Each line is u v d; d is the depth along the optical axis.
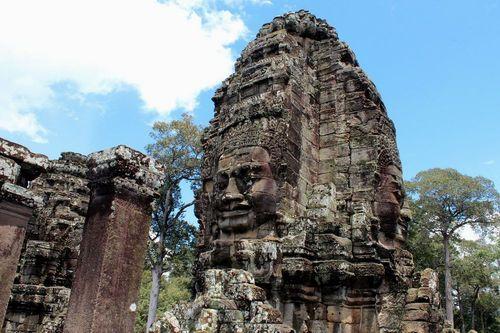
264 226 10.68
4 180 5.54
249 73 12.76
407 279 11.27
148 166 5.96
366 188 11.62
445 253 33.78
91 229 5.55
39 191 14.56
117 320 5.24
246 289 8.06
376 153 11.85
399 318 9.86
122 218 5.51
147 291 34.97
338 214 11.45
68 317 5.26
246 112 11.77
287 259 10.08
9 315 11.87
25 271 13.09
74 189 15.62
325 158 12.52
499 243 37.88
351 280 10.15
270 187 10.79
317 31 14.12
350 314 10.09
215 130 13.95
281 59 12.39
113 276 5.29
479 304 40.09
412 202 35.34
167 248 30.08
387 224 11.50
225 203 11.10
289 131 11.54
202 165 13.99
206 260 11.43
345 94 12.92
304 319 9.85
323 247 10.36
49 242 13.64
